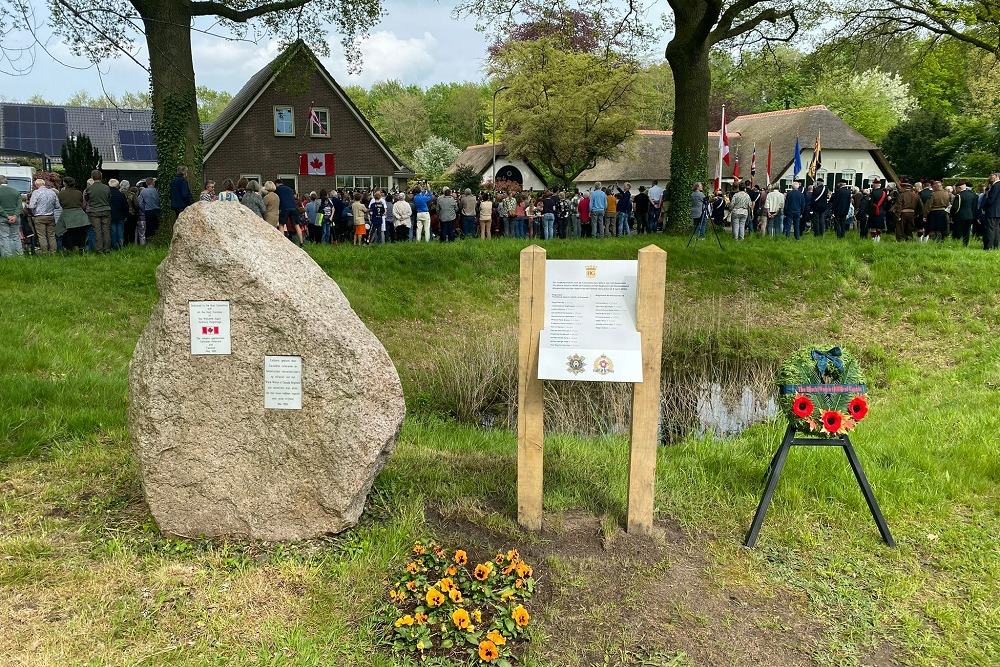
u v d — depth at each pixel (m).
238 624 3.31
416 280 14.53
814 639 3.50
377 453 3.96
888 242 18.00
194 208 3.97
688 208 20.44
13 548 3.77
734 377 10.55
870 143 39.78
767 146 41.28
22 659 2.98
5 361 7.24
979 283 13.91
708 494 5.19
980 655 3.40
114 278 11.96
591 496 5.02
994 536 4.55
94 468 4.93
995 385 8.75
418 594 3.56
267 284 3.86
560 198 20.56
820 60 25.53
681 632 3.49
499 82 39.31
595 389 9.28
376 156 35.19
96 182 13.86
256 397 3.91
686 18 20.16
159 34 15.48
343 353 3.89
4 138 34.06
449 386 9.02
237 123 32.34
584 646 3.34
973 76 33.28
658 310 4.09
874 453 5.90
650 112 44.53
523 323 4.21
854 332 12.68
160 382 3.88
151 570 3.66
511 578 3.74
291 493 3.96
